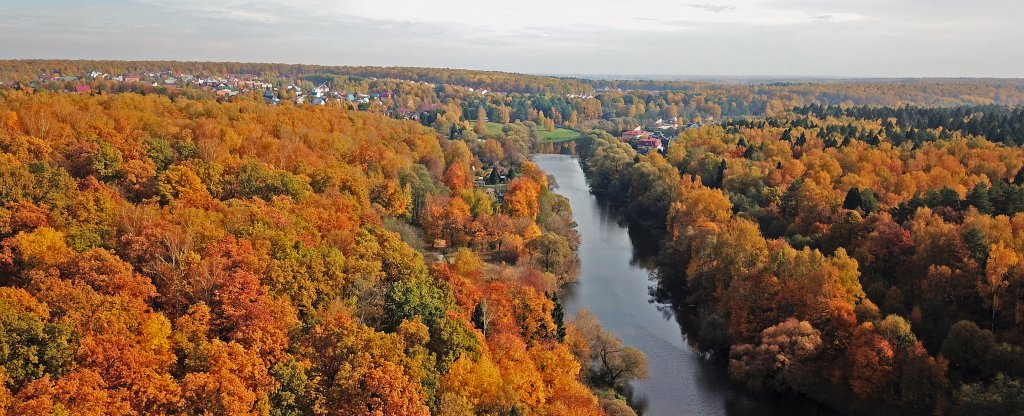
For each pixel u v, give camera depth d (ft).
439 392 244.83
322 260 301.63
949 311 363.76
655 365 394.93
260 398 204.13
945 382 317.01
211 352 208.85
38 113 448.65
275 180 406.62
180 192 362.12
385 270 330.75
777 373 358.43
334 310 266.16
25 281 242.58
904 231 426.51
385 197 499.51
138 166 374.84
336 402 217.36
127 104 591.37
